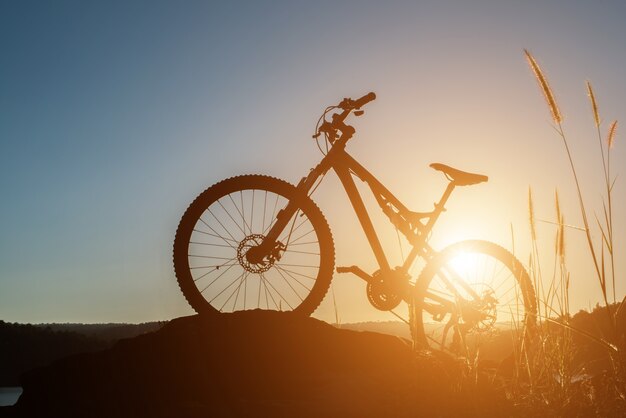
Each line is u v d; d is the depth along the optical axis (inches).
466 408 142.3
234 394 153.8
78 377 157.9
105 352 162.6
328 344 168.2
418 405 143.9
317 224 197.5
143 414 145.9
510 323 165.2
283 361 161.9
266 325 168.4
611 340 137.7
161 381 154.7
